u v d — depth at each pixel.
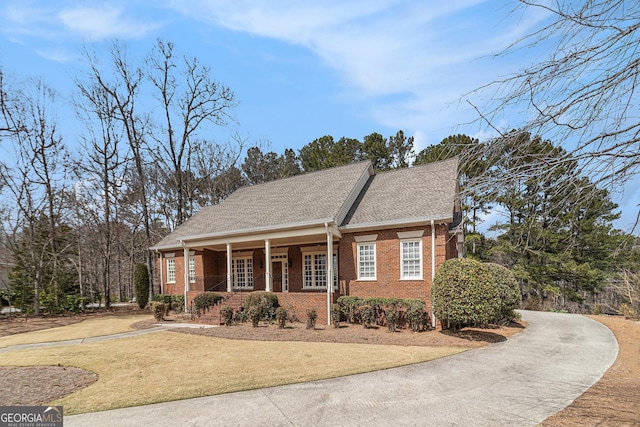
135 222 37.12
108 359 11.05
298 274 21.08
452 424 6.08
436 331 14.71
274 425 6.17
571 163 3.70
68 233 28.80
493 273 15.90
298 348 12.06
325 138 42.72
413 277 15.99
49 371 9.89
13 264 27.05
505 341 13.02
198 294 20.02
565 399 7.15
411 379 8.57
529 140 3.87
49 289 26.14
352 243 17.70
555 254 27.98
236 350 11.97
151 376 9.18
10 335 17.12
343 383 8.34
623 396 7.27
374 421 6.25
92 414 6.84
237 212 23.25
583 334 14.41
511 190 4.08
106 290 29.39
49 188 27.23
